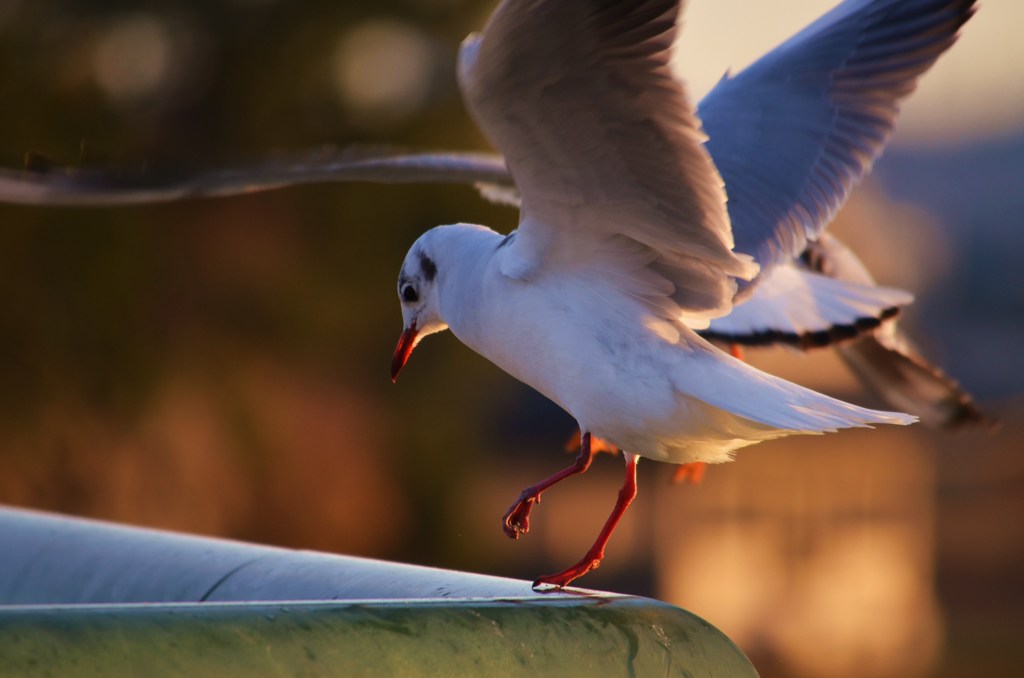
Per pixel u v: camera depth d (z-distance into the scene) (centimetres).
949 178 4466
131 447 1406
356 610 348
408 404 1513
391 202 1418
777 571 2711
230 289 1434
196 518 1438
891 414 464
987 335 3747
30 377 1366
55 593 514
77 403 1383
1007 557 2911
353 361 1484
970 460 2925
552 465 2691
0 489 1354
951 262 3953
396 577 442
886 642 2695
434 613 357
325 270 1435
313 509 1495
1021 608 2825
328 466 1503
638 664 375
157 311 1411
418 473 1534
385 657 341
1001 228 4141
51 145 1321
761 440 494
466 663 351
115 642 315
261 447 1454
